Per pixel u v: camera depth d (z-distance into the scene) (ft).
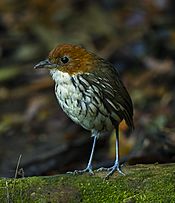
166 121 43.88
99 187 28.09
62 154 41.42
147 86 50.01
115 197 27.76
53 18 60.54
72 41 56.18
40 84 52.06
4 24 60.85
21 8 63.77
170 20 55.93
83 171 30.01
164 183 27.94
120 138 42.14
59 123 47.06
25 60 55.42
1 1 65.16
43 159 41.14
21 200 27.91
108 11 60.08
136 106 47.52
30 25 59.98
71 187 28.14
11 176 39.78
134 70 52.03
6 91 51.96
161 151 37.50
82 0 62.44
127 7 60.03
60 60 30.76
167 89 49.24
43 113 48.67
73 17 60.13
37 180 28.50
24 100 50.90
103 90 30.42
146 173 28.58
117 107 30.86
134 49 53.62
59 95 30.86
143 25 56.49
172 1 58.44
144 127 43.34
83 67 30.55
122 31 56.70
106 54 53.67
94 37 56.59
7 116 48.73
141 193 27.71
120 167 29.66
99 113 30.55
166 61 51.78
